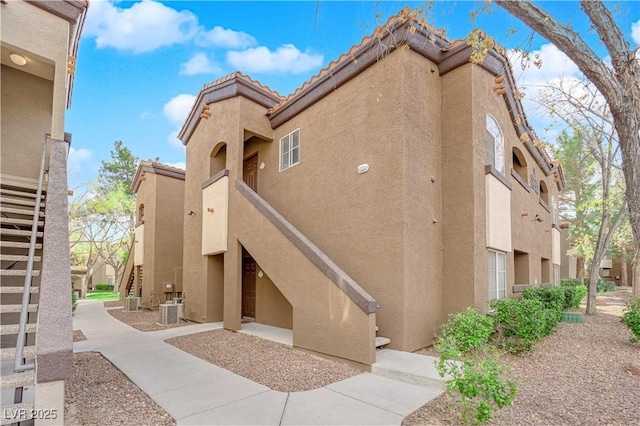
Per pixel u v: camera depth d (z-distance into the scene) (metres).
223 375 6.29
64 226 4.92
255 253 9.68
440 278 8.44
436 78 8.98
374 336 6.69
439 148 8.86
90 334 10.44
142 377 6.17
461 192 8.41
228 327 10.59
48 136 7.26
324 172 9.84
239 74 11.44
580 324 11.31
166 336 9.93
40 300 3.81
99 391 5.50
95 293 36.22
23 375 3.87
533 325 7.14
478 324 6.62
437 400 5.14
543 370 6.45
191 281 13.26
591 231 26.05
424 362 6.54
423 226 8.07
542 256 15.67
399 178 7.73
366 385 5.77
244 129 11.58
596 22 3.57
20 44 6.17
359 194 8.66
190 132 14.65
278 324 10.93
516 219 11.52
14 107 8.07
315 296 7.69
